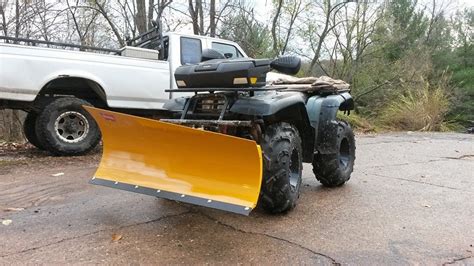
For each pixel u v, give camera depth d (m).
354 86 14.72
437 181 4.84
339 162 4.38
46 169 5.38
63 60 5.93
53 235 3.03
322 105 4.25
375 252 2.75
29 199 3.99
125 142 3.50
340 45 14.79
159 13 11.32
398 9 18.61
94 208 3.69
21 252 2.73
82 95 6.71
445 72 16.16
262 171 3.07
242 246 2.85
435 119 13.22
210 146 2.96
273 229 3.16
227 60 3.44
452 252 2.76
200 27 12.22
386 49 16.05
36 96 5.84
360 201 3.95
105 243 2.88
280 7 13.45
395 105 13.73
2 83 5.50
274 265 2.56
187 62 6.96
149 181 3.32
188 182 3.12
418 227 3.23
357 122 12.12
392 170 5.50
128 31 12.09
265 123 3.45
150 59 6.73
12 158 6.17
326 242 2.92
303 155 3.97
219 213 3.53
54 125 6.03
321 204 3.83
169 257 2.67
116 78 6.34
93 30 12.25
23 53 5.65
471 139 9.46
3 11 11.08
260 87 3.38
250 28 12.91
